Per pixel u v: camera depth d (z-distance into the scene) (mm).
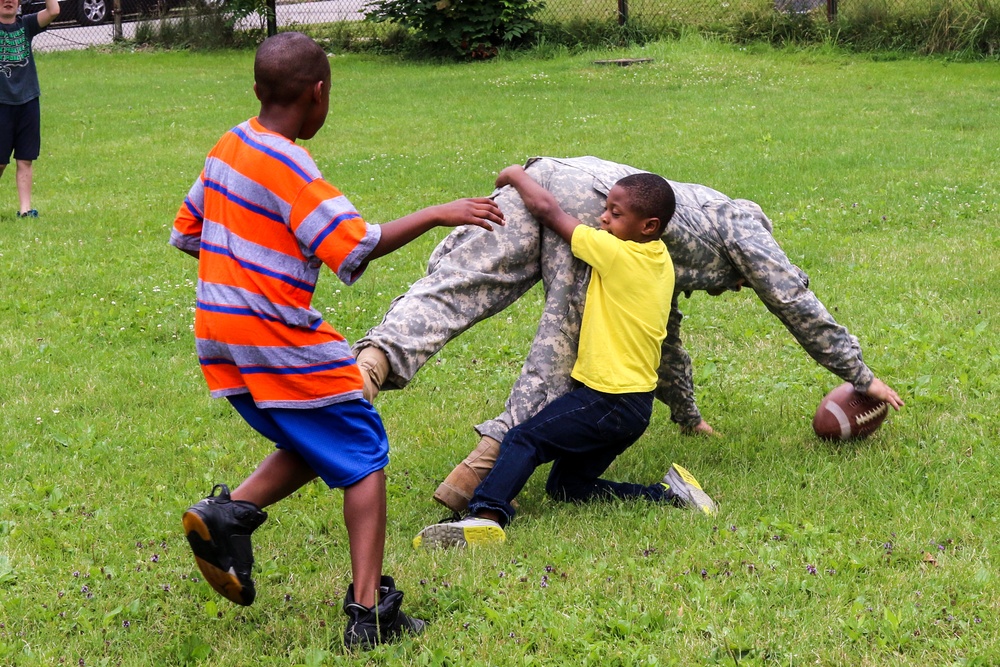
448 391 5668
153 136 14383
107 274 7914
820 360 4551
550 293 4078
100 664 3121
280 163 2988
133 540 3961
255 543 3920
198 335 3111
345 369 3123
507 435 3943
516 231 4059
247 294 2996
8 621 3365
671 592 3449
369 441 3199
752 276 4324
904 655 3064
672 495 4180
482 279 4000
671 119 14469
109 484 4480
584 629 3223
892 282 7324
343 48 22578
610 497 4207
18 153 9938
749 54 19562
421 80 18594
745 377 5742
